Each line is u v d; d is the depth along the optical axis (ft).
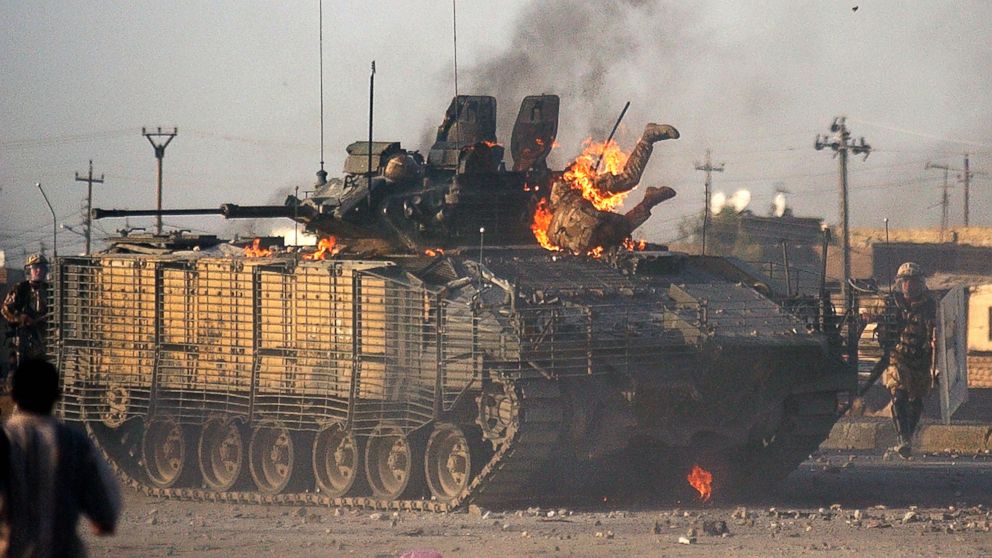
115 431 422.41
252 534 287.28
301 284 360.89
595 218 372.38
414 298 335.06
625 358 327.26
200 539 278.46
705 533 280.10
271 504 368.68
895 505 343.26
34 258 464.24
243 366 376.89
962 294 458.09
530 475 325.62
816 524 297.12
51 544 136.26
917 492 372.99
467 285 336.49
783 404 363.56
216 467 391.45
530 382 315.99
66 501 137.49
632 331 330.54
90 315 417.28
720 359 336.90
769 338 344.08
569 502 352.49
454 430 332.19
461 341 323.57
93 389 416.87
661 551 253.85
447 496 338.75
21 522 136.15
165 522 316.60
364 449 354.95
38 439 137.69
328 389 354.33
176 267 393.70
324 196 403.95
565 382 323.78
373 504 344.69
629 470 373.81
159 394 398.21
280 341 367.25
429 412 331.77
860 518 307.58
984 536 275.59
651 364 331.98
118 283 408.67
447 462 340.80
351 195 391.65
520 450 315.58
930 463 461.78
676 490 370.73
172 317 395.34
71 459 138.31
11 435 137.59
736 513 314.14
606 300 346.54
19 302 460.55
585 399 326.85
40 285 462.60
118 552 258.98
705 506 343.05
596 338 324.19
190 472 398.01
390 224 391.24
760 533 281.95
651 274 369.30
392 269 343.26
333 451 363.76
